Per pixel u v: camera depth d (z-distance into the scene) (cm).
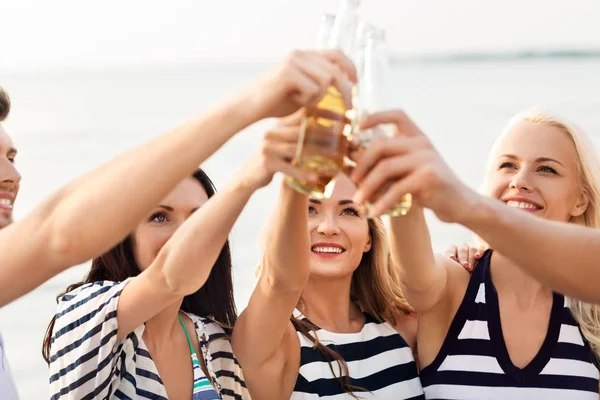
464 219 176
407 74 2706
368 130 181
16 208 1264
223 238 214
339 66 175
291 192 224
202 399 269
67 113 2234
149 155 159
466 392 284
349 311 315
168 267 221
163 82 3134
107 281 263
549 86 2231
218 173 1295
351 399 287
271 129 178
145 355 267
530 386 283
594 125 1642
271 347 267
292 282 245
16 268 161
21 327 805
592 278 178
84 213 158
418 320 300
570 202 306
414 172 173
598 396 289
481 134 1666
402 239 262
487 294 292
